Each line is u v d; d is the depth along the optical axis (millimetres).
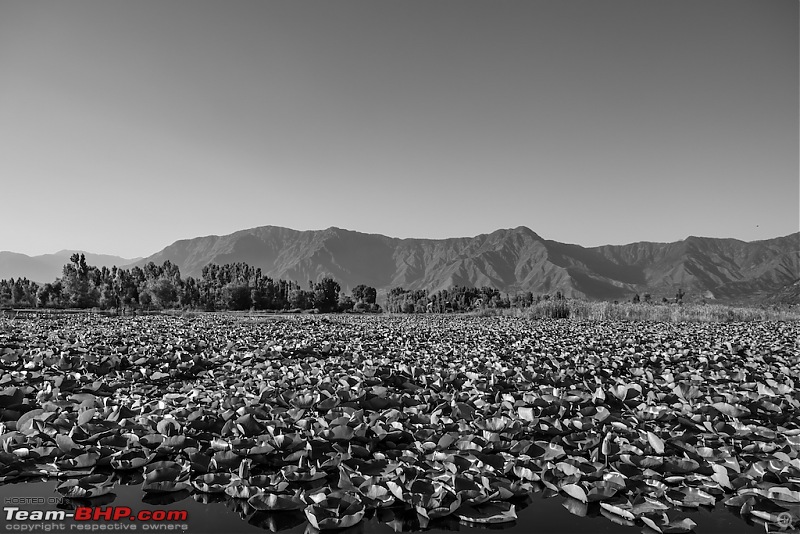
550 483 4523
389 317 36094
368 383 8094
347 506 4086
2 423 5758
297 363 10047
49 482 4668
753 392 7324
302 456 5035
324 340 14367
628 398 7160
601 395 7113
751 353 11461
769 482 4391
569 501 4352
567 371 9148
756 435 5609
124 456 4957
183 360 10094
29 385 7836
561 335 16578
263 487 4387
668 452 5238
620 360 10211
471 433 5699
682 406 6641
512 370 8945
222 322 23953
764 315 29891
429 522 3971
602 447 5027
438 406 6750
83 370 9133
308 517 3893
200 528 3863
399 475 4551
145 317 29219
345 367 9625
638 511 4000
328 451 5293
